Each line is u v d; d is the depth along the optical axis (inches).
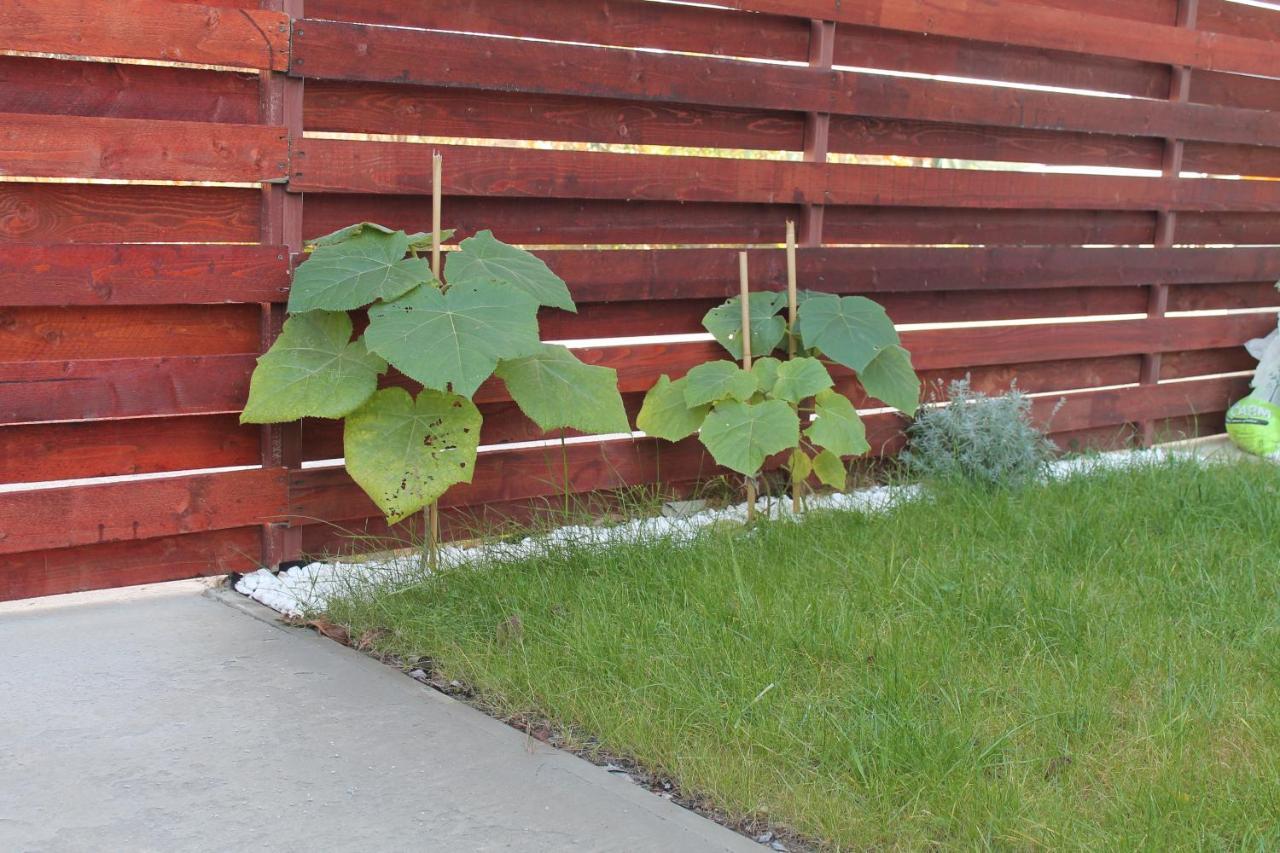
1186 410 236.8
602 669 111.3
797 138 179.3
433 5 146.2
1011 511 164.2
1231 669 115.6
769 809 91.2
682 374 173.5
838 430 166.1
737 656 114.0
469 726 104.4
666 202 168.7
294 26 134.3
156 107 131.6
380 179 142.6
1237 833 87.3
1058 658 117.1
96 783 90.8
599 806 91.1
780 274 179.2
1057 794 92.0
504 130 153.3
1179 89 222.1
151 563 139.2
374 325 129.0
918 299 196.7
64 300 127.0
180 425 138.8
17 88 124.5
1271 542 154.5
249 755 96.7
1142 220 225.6
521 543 147.9
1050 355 213.3
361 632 124.6
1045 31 199.2
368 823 86.7
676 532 151.8
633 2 161.3
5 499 128.3
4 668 113.1
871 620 124.8
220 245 134.6
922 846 86.4
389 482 134.9
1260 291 251.1
